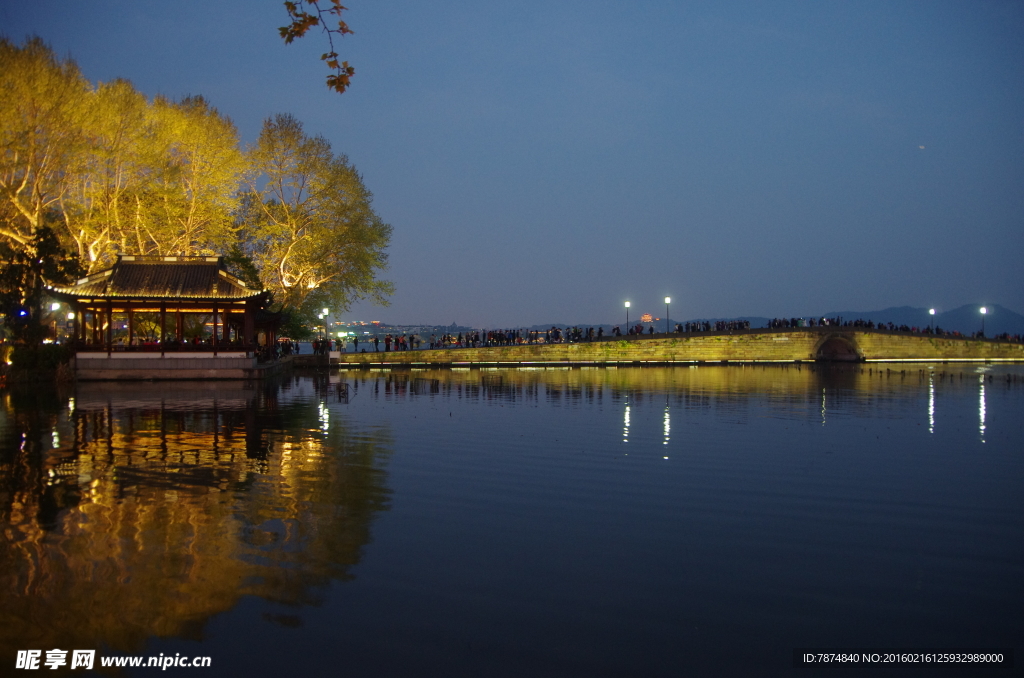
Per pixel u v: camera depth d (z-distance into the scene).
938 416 25.42
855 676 6.72
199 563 9.24
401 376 50.84
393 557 9.58
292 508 11.96
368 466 15.59
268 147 59.59
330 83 10.02
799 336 76.62
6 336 43.56
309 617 7.74
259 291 44.81
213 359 44.09
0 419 23.67
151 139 50.88
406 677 6.60
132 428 21.55
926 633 7.57
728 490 13.50
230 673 6.62
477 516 11.59
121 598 8.12
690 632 7.52
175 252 53.72
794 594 8.51
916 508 12.26
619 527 11.05
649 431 21.20
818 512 11.98
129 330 43.88
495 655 7.00
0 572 8.84
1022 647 7.28
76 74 45.69
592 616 7.87
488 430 21.34
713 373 55.22
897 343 79.06
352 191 62.31
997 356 80.62
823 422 23.52
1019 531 10.96
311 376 50.88
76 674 6.56
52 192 47.50
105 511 11.67
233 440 19.25
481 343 77.19
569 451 17.56
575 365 68.38
